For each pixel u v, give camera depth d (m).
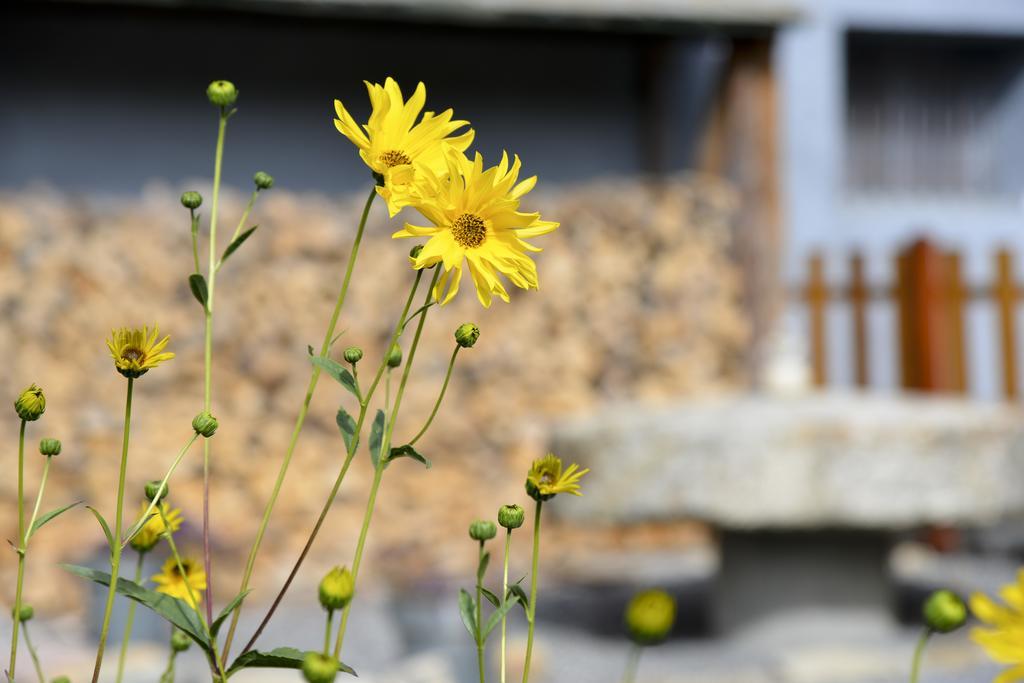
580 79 8.84
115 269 6.48
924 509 3.89
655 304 7.25
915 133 9.20
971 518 3.93
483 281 0.95
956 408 4.25
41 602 5.43
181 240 6.62
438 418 6.75
